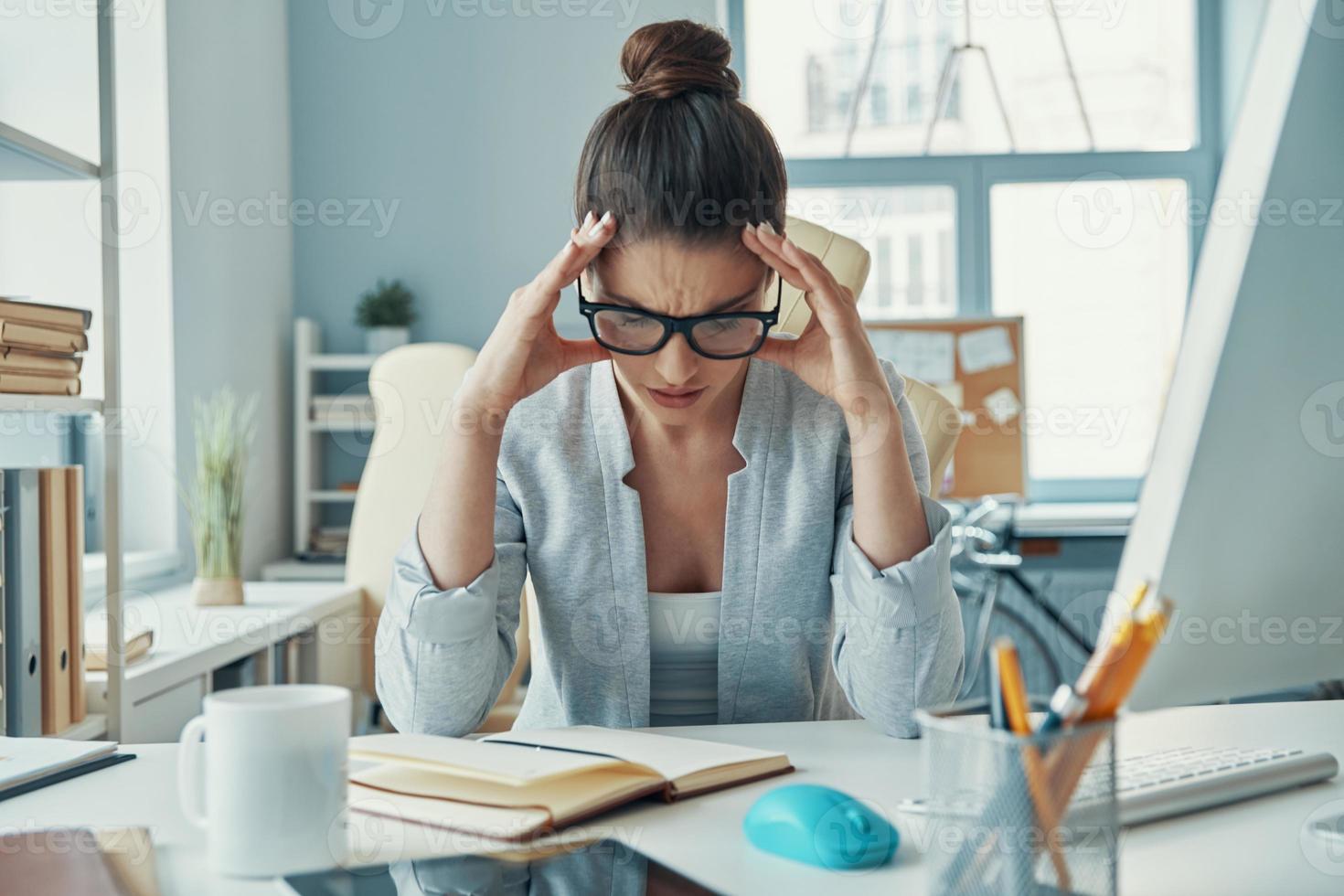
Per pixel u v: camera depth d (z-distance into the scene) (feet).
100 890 1.89
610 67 11.78
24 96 7.41
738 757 2.55
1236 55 12.53
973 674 11.44
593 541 3.62
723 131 3.07
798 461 3.65
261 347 10.62
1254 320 2.37
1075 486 13.43
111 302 5.39
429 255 11.76
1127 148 13.21
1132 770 2.38
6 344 4.65
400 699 3.30
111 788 2.59
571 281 3.17
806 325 3.72
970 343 12.73
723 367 3.21
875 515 3.23
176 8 8.61
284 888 1.90
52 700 4.75
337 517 11.62
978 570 11.68
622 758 2.44
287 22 11.59
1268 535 2.52
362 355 11.57
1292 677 2.64
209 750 1.99
